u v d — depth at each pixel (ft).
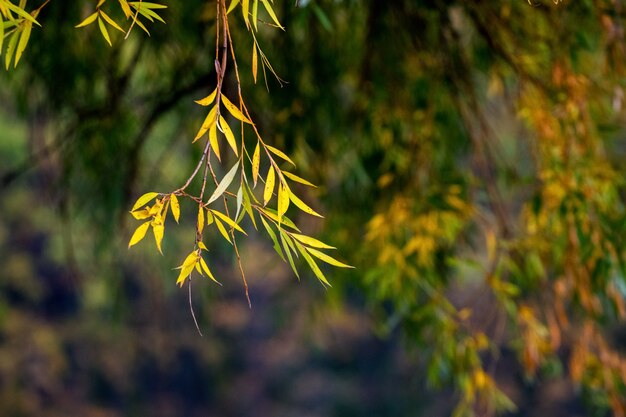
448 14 12.41
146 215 9.09
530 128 12.57
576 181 11.85
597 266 11.90
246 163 12.70
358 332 51.96
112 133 13.78
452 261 12.48
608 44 11.98
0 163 32.53
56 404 44.78
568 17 12.21
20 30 9.71
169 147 14.49
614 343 33.17
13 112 25.67
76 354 47.11
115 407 46.85
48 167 15.65
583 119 12.02
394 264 12.55
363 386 51.78
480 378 12.37
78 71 13.26
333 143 14.01
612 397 12.65
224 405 50.88
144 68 14.61
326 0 11.78
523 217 12.94
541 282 12.82
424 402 48.83
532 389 40.29
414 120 13.00
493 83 13.04
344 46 13.69
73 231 17.49
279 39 12.84
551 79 12.25
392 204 12.65
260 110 12.96
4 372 43.91
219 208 15.57
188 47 13.04
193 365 50.44
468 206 12.55
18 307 47.19
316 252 9.39
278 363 53.83
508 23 12.26
